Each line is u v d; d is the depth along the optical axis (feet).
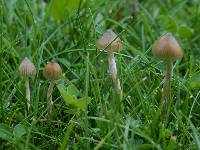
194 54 1.24
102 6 1.42
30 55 1.10
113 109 0.80
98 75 1.03
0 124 0.77
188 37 1.29
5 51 1.05
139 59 0.97
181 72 1.11
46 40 1.10
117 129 0.74
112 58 0.84
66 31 1.26
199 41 1.32
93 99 0.87
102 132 0.76
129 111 0.86
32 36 1.15
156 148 0.72
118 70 0.90
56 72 0.82
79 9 1.19
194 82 0.87
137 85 0.84
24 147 0.73
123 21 1.35
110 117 0.73
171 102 0.84
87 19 1.23
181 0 1.50
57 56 1.09
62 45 1.20
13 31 1.23
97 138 0.77
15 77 0.97
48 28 1.24
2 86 0.93
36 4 1.42
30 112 0.85
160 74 0.95
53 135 0.81
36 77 0.93
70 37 1.23
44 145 0.76
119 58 0.93
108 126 0.75
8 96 0.91
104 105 0.81
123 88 0.94
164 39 0.75
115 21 1.30
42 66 1.08
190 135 0.77
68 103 0.77
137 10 1.44
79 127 0.80
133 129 0.72
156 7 1.56
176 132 0.80
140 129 0.76
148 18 1.40
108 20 1.32
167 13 1.46
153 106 0.82
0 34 1.09
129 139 0.74
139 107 0.87
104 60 1.05
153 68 0.96
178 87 0.89
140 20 1.33
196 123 0.87
